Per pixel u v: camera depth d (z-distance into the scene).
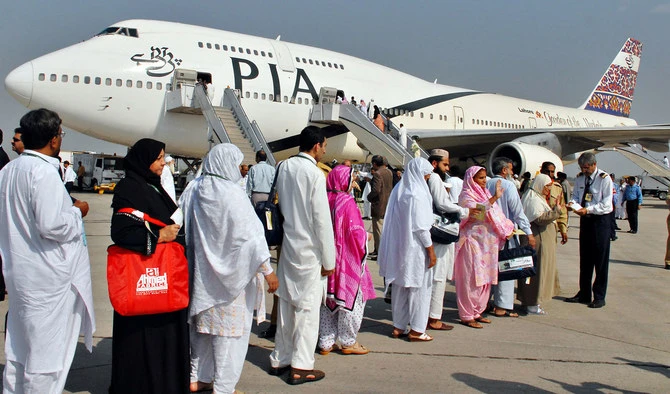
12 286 2.95
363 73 19.95
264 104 16.66
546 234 6.28
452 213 5.25
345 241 4.40
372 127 16.36
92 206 17.81
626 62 36.22
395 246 4.97
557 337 5.30
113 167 29.03
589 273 6.88
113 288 3.07
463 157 22.03
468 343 5.04
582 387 3.94
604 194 6.61
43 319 2.95
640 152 26.73
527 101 27.58
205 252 3.36
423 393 3.75
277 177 4.00
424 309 5.00
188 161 20.27
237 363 3.49
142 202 3.14
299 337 3.90
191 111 15.41
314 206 3.79
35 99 14.05
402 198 4.89
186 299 3.24
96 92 14.48
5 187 2.94
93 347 4.55
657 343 5.15
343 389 3.81
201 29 16.83
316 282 3.92
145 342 3.24
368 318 5.96
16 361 3.00
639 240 14.51
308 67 18.17
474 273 5.56
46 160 3.00
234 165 3.38
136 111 15.00
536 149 16.11
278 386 3.85
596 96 34.19
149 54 15.30
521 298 6.33
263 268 3.39
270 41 18.12
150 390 3.26
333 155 18.86
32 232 2.91
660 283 8.41
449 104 22.31
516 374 4.19
